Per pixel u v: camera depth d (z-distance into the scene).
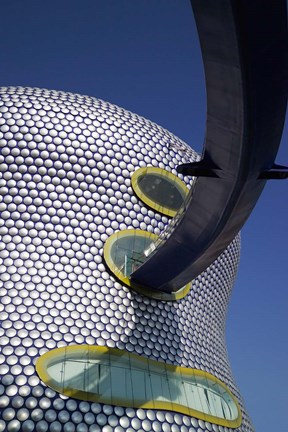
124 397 25.81
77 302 27.89
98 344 26.84
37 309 27.06
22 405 24.19
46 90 35.25
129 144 33.31
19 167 30.89
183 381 28.12
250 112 18.44
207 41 17.30
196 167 21.31
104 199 31.27
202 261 26.84
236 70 17.55
